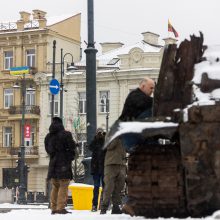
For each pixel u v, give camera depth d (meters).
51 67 74.62
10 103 76.19
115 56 76.56
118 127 7.85
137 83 68.62
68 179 14.96
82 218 9.82
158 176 8.07
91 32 20.86
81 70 73.06
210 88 7.98
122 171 14.03
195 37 8.41
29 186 72.94
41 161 72.94
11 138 75.12
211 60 8.29
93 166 17.20
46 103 73.69
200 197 7.61
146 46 72.50
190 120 7.58
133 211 8.25
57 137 15.05
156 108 8.35
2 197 51.97
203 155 7.57
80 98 72.12
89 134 20.47
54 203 15.13
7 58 77.38
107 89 70.38
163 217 8.13
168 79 8.34
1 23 78.62
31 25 76.81
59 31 77.44
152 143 8.34
